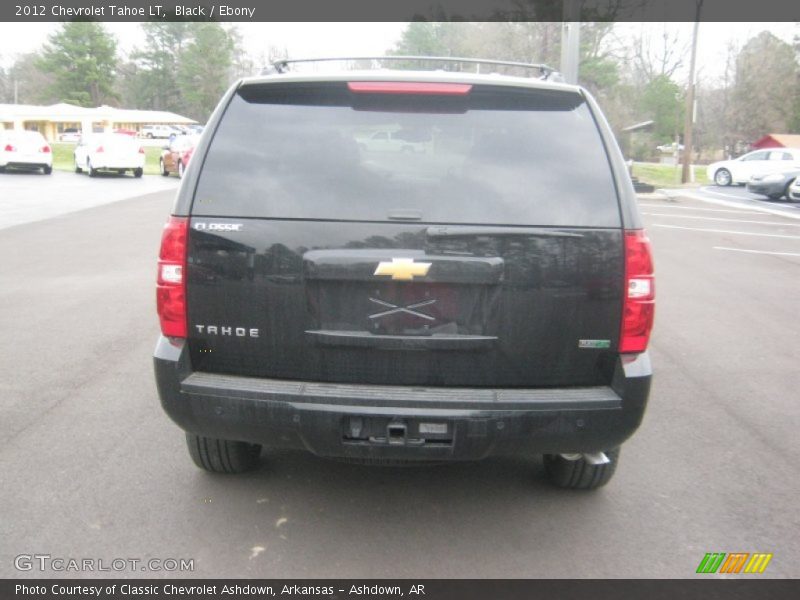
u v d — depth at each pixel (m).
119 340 7.08
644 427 5.22
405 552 3.55
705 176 46.75
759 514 3.99
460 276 3.25
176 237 3.36
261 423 3.34
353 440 3.33
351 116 3.44
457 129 3.42
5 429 4.91
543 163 3.36
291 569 3.39
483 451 3.34
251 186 3.35
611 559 3.52
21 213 17.44
